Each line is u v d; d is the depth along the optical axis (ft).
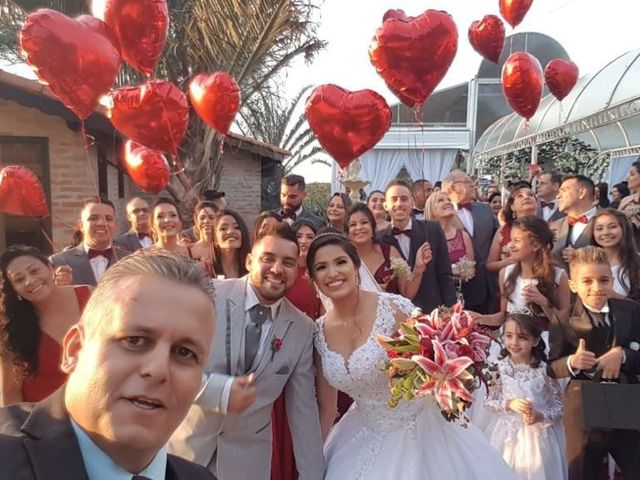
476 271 18.06
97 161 27.45
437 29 12.25
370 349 8.83
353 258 9.12
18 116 25.46
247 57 26.91
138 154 15.38
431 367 7.74
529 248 13.67
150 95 12.26
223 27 25.66
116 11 11.74
